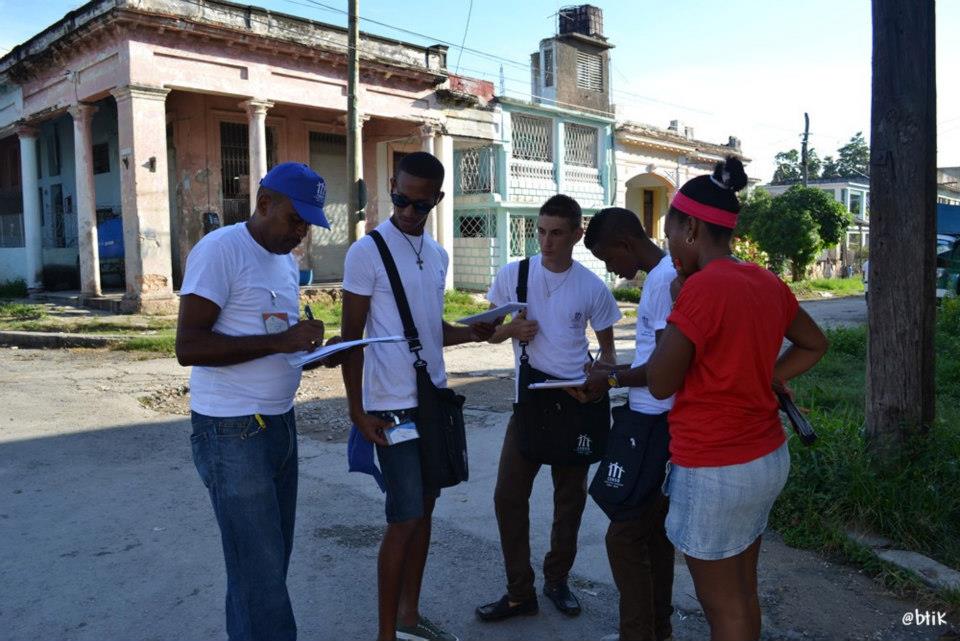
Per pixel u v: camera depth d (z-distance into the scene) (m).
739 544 2.33
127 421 6.86
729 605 2.38
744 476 2.26
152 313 13.78
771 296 2.31
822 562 3.88
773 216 27.84
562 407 3.23
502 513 3.37
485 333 3.30
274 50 15.03
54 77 15.59
